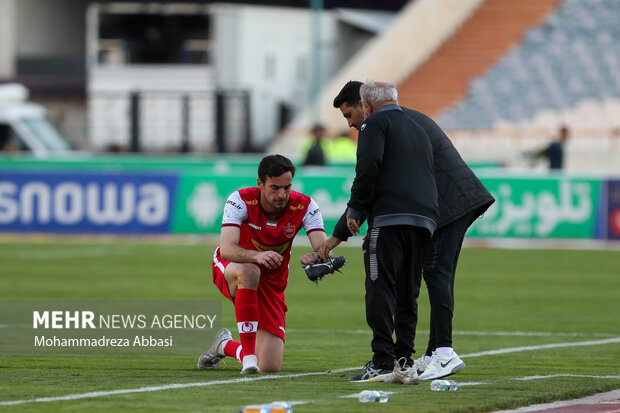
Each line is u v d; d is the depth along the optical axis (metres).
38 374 26.83
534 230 81.94
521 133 124.00
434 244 25.98
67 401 22.02
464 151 123.94
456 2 141.88
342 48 168.75
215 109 137.88
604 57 132.00
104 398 22.44
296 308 46.62
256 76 159.75
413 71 139.38
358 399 22.23
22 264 66.50
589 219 81.31
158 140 156.25
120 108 161.00
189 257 71.62
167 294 51.00
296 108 164.62
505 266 66.88
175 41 173.50
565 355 32.06
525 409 21.58
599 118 126.19
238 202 27.03
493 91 133.12
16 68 185.88
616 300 50.16
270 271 27.34
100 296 50.03
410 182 25.30
